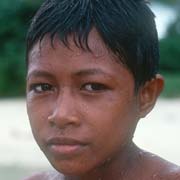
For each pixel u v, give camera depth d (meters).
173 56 22.80
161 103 17.12
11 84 19.53
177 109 15.47
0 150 9.05
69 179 2.01
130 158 1.87
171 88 19.22
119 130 1.71
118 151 1.79
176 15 24.66
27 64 1.79
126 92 1.72
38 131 1.68
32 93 1.72
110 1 1.76
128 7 1.77
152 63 1.82
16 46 20.28
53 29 1.68
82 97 1.66
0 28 20.38
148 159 1.90
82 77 1.66
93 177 1.86
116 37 1.69
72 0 1.75
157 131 11.09
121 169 1.85
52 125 1.65
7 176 7.12
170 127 11.74
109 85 1.68
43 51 1.69
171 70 22.77
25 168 7.60
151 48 1.81
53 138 1.64
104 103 1.67
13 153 8.74
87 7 1.73
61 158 1.64
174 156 8.37
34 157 8.40
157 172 1.88
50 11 1.74
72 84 1.66
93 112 1.65
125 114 1.72
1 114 14.16
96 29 1.68
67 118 1.63
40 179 2.13
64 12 1.72
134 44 1.74
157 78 1.84
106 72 1.67
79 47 1.66
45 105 1.68
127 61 1.71
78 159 1.64
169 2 26.53
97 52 1.67
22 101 17.86
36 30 1.72
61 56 1.66
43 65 1.68
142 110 1.82
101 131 1.66
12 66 19.55
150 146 9.37
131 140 1.85
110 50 1.68
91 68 1.66
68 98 1.65
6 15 20.58
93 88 1.66
